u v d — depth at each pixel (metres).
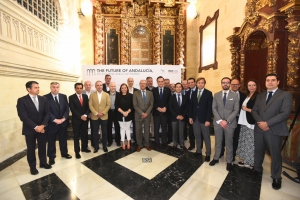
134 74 5.35
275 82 2.31
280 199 2.06
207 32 6.45
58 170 2.76
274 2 3.18
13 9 3.53
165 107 3.68
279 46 3.15
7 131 3.16
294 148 2.84
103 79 5.27
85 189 2.26
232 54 4.59
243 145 2.88
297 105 2.88
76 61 6.89
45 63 4.82
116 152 3.51
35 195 2.14
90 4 7.08
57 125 2.99
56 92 2.97
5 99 3.11
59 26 5.98
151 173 2.66
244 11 4.34
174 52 7.47
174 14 7.36
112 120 3.89
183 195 2.13
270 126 2.26
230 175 2.60
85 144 3.51
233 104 2.81
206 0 6.57
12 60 3.31
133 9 7.29
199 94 3.21
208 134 3.10
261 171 2.63
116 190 2.23
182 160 3.13
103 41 7.15
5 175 2.60
